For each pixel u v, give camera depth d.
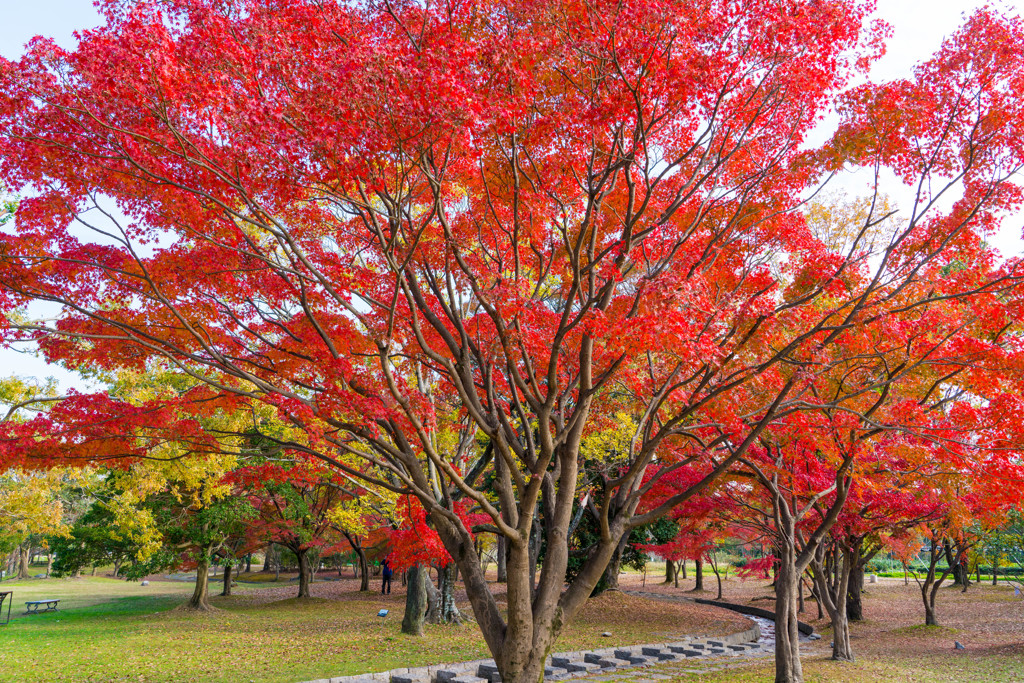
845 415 9.53
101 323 7.05
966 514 10.48
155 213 6.52
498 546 36.03
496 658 7.42
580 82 6.58
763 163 7.34
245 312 7.96
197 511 24.98
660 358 8.83
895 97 6.67
